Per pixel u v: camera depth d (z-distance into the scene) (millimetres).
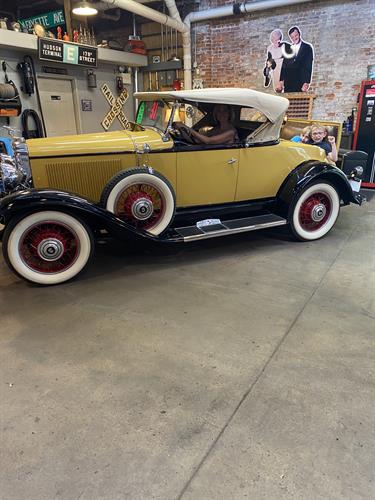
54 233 2836
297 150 3803
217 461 1479
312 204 3807
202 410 1731
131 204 3010
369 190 6180
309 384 1889
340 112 6656
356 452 1512
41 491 1367
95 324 2424
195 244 3904
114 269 3273
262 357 2096
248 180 3660
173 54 7758
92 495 1354
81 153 3154
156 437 1590
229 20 7133
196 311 2572
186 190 3461
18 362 2066
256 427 1636
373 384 1888
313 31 6469
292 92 6973
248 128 3699
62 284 2969
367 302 2670
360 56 6230
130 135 3332
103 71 7539
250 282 3000
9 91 5703
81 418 1690
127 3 5703
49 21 6680
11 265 2785
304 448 1532
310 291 2838
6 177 2992
